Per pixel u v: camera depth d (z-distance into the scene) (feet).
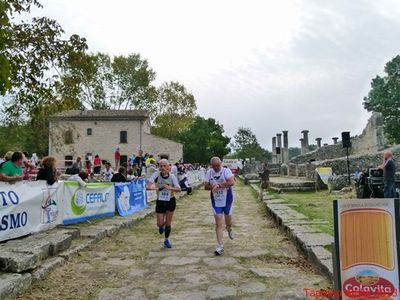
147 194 52.70
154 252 25.68
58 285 18.65
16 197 24.17
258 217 43.80
